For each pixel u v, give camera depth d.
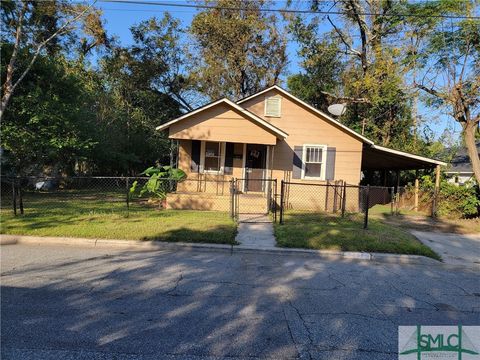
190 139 13.50
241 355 3.27
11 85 15.95
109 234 7.98
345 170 14.70
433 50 14.36
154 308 4.34
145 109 30.69
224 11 25.59
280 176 14.63
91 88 24.44
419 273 6.58
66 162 20.16
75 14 18.72
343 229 9.35
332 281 5.79
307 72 27.53
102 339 3.49
